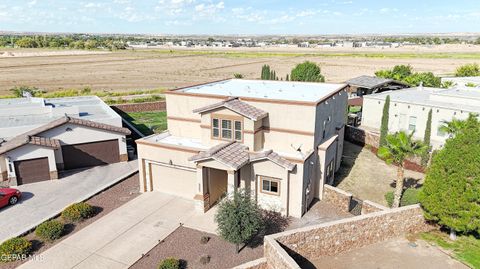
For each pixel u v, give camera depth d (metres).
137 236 20.31
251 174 23.02
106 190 26.45
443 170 18.58
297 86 32.28
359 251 18.73
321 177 24.83
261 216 20.62
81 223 21.70
